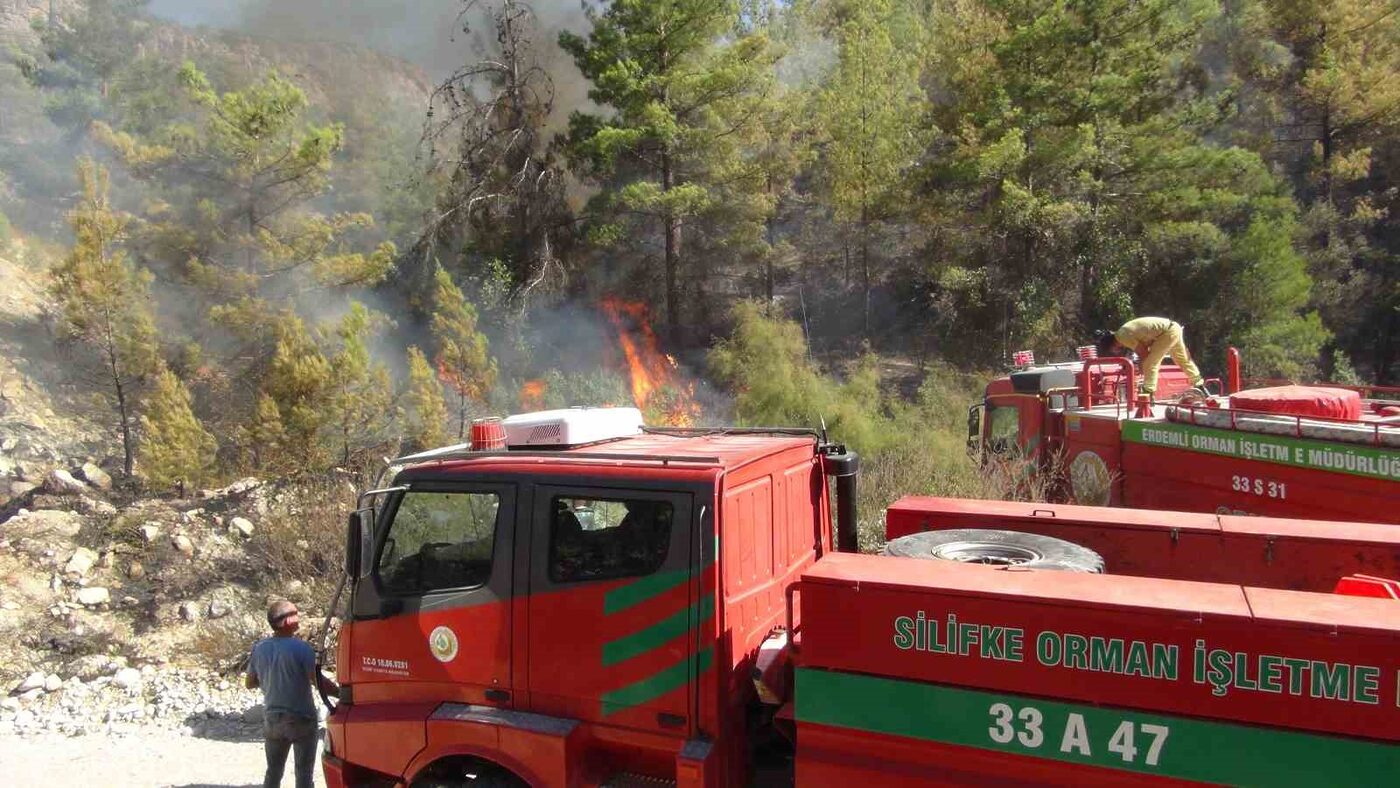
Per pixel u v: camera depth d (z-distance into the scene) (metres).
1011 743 3.07
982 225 24.53
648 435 4.95
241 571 10.11
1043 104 23.36
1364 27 26.06
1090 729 2.97
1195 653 2.84
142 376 14.05
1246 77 27.27
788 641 3.52
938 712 3.16
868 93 24.17
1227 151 22.42
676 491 3.67
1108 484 8.50
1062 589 3.08
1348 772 2.68
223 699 7.57
